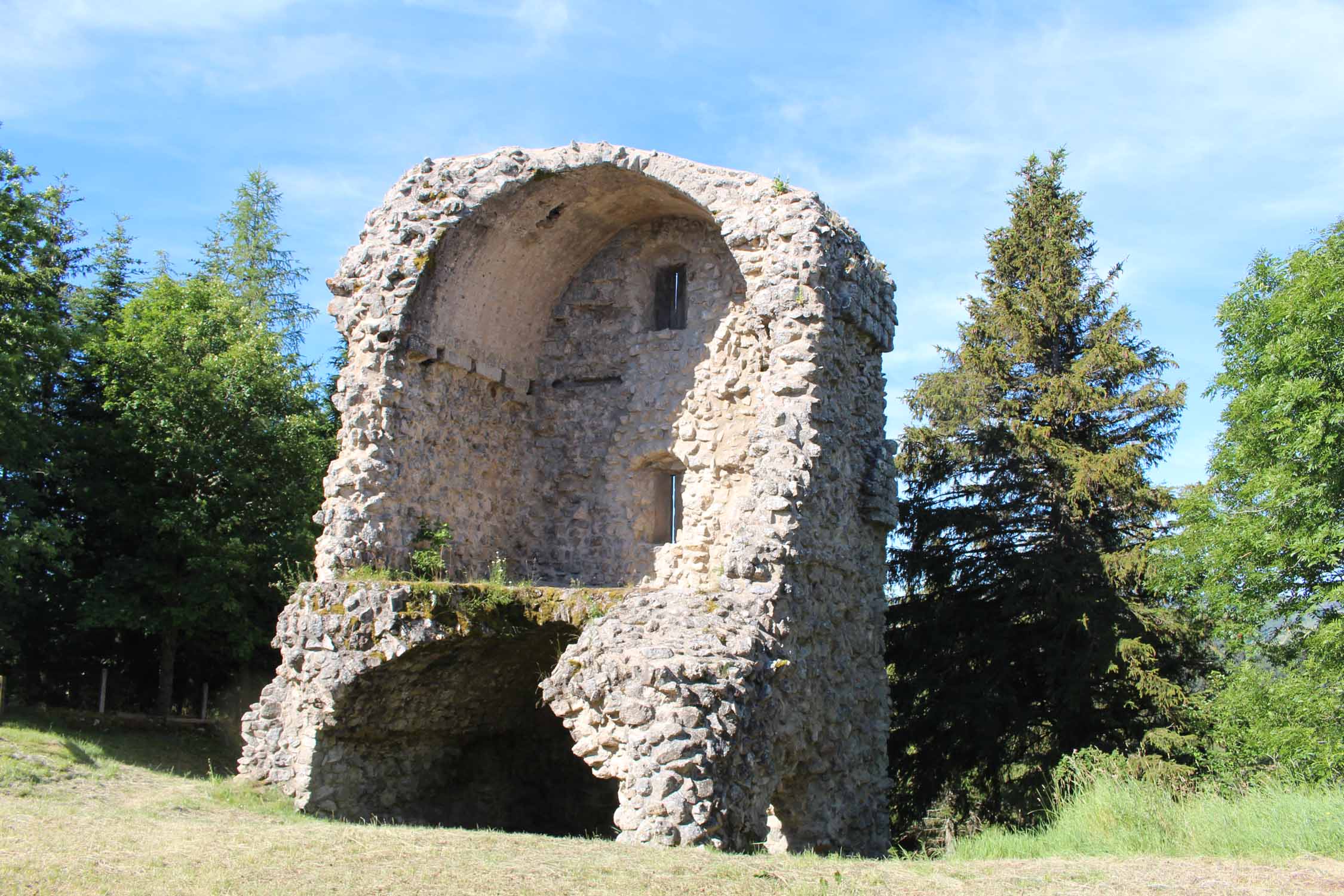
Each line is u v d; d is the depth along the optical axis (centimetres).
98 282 2984
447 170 1808
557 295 2047
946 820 2392
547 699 1374
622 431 1969
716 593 1506
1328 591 1778
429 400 1800
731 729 1291
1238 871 991
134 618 2452
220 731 2569
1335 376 1800
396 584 1578
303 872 963
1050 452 2409
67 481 2508
